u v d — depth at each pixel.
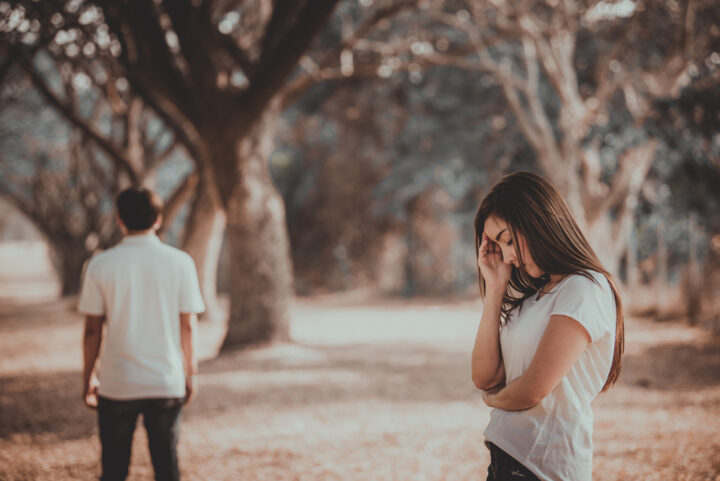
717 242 13.74
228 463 4.61
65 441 5.31
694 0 13.09
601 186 16.30
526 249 2.05
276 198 9.56
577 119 15.02
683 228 16.22
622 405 6.30
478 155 18.69
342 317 15.77
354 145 22.64
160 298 3.04
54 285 37.91
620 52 15.44
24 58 10.67
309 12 7.57
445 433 5.36
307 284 23.73
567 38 15.27
